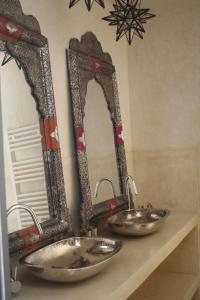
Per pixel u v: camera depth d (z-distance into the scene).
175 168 2.80
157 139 2.85
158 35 2.81
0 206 0.91
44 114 1.79
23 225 1.62
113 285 1.40
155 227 2.05
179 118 2.78
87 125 2.19
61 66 2.00
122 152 2.57
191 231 2.62
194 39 2.71
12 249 1.50
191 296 2.32
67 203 2.00
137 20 1.95
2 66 1.58
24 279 1.50
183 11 2.73
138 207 2.71
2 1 1.56
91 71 2.25
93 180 2.21
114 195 2.42
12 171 1.60
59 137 1.96
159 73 2.82
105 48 2.54
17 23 1.64
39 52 1.78
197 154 2.73
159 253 1.80
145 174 2.90
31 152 1.71
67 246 1.70
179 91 2.77
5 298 0.91
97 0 1.65
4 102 1.59
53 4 1.95
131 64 2.90
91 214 2.09
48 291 1.37
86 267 1.36
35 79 1.75
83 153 2.07
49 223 1.74
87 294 1.33
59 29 1.99
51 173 1.81
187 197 2.78
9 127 1.60
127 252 1.80
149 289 2.36
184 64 2.74
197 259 2.60
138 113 2.91
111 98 2.50
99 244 1.72
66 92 2.03
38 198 1.73
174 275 2.60
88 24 2.30
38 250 1.56
